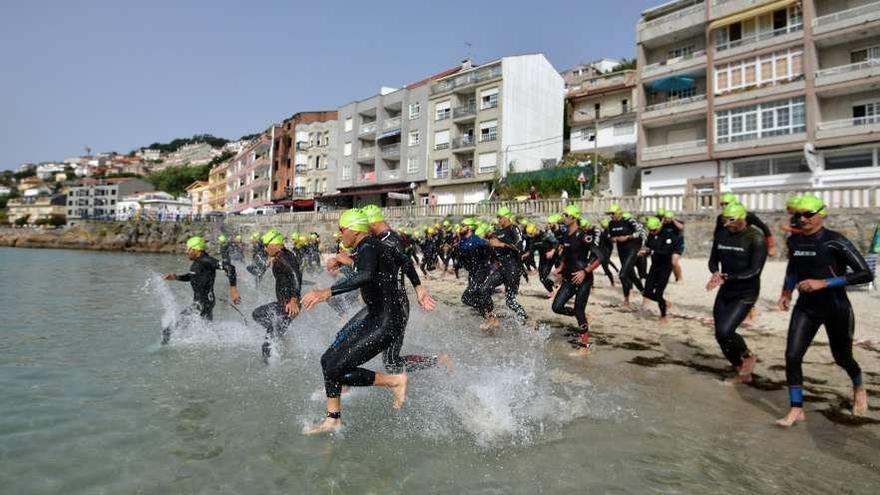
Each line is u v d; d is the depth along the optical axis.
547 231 12.04
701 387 5.95
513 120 42.56
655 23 32.72
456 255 18.06
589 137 46.66
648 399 5.50
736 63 29.34
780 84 27.52
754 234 5.88
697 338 8.62
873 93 25.84
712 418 4.97
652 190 32.88
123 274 21.78
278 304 7.20
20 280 18.36
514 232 9.02
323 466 3.87
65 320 9.82
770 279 14.66
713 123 29.97
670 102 31.86
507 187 39.22
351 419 4.80
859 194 18.88
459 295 14.52
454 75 45.44
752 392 5.77
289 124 66.25
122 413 4.88
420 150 48.06
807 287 4.77
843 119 26.38
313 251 21.88
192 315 8.13
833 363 6.98
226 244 24.11
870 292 11.84
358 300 9.84
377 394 5.50
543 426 4.72
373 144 55.47
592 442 4.38
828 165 26.75
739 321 5.96
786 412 5.15
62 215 104.44
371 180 53.38
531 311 11.35
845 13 25.67
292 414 4.89
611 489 3.58
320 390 5.61
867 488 3.63
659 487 3.62
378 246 4.61
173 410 4.96
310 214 44.84
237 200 81.81
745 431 4.65
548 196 36.69
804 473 3.85
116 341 7.89
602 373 6.48
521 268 9.29
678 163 31.58
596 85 49.97
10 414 4.81
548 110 46.38
